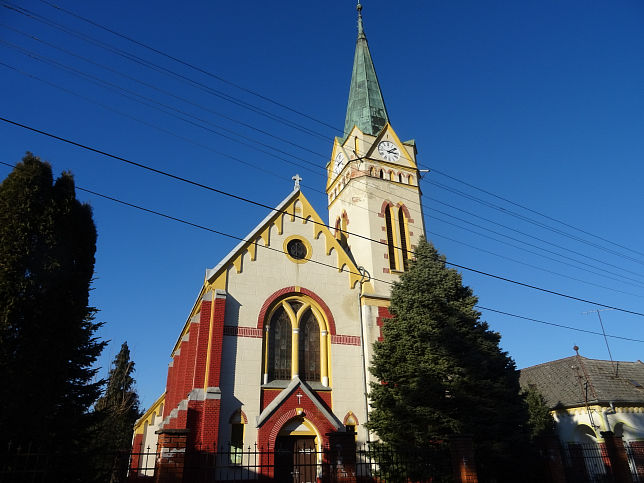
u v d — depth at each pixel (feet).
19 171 57.52
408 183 118.83
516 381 92.22
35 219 56.39
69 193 61.31
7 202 55.47
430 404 76.43
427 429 74.18
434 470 68.85
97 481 61.72
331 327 92.22
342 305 95.35
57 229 58.13
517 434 79.46
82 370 65.82
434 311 86.22
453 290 89.20
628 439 111.04
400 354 82.38
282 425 79.25
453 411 76.13
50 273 55.67
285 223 97.25
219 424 77.15
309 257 96.27
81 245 62.80
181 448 53.06
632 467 101.55
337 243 100.01
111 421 125.08
